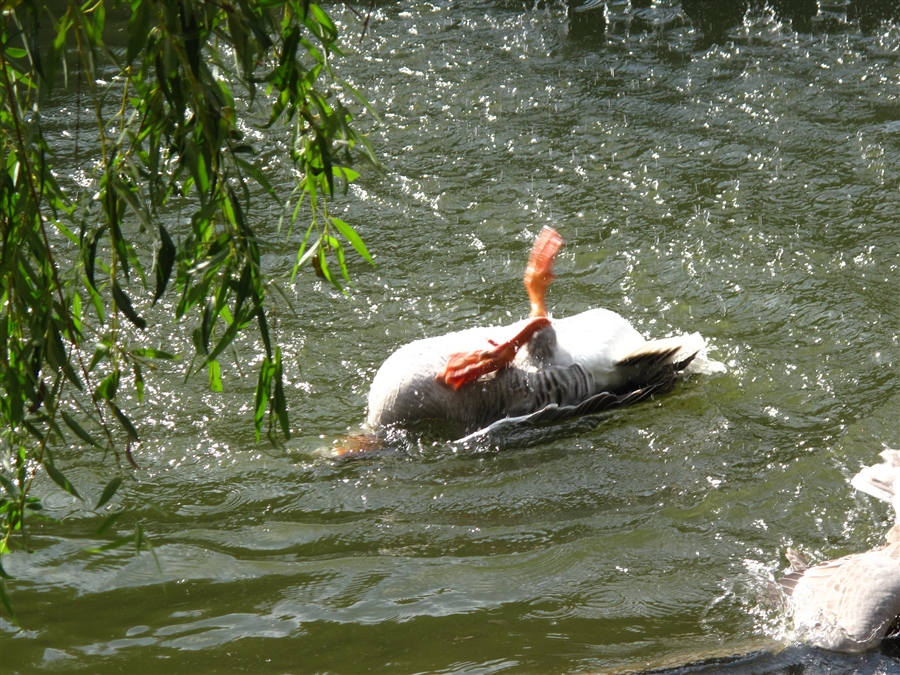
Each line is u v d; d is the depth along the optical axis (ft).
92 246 23.66
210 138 22.09
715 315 52.90
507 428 44.06
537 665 30.40
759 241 59.72
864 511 37.93
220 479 40.96
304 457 42.50
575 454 42.60
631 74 86.28
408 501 39.81
